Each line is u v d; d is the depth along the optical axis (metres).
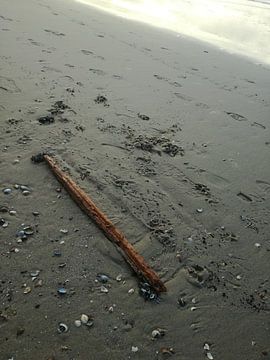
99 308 1.53
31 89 2.91
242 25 6.62
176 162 2.48
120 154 2.42
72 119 2.65
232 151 2.77
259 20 7.11
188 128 2.93
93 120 2.70
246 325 1.60
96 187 2.11
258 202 2.32
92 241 1.78
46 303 1.50
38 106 2.70
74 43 4.11
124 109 2.96
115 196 2.08
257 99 3.78
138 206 2.05
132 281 1.65
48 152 2.27
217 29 6.16
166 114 3.06
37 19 4.60
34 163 2.15
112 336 1.45
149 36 5.10
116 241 1.77
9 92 2.79
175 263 1.79
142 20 5.84
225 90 3.84
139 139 2.61
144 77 3.67
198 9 7.24
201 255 1.87
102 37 4.56
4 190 1.95
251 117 3.36
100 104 2.94
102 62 3.78
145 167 2.36
